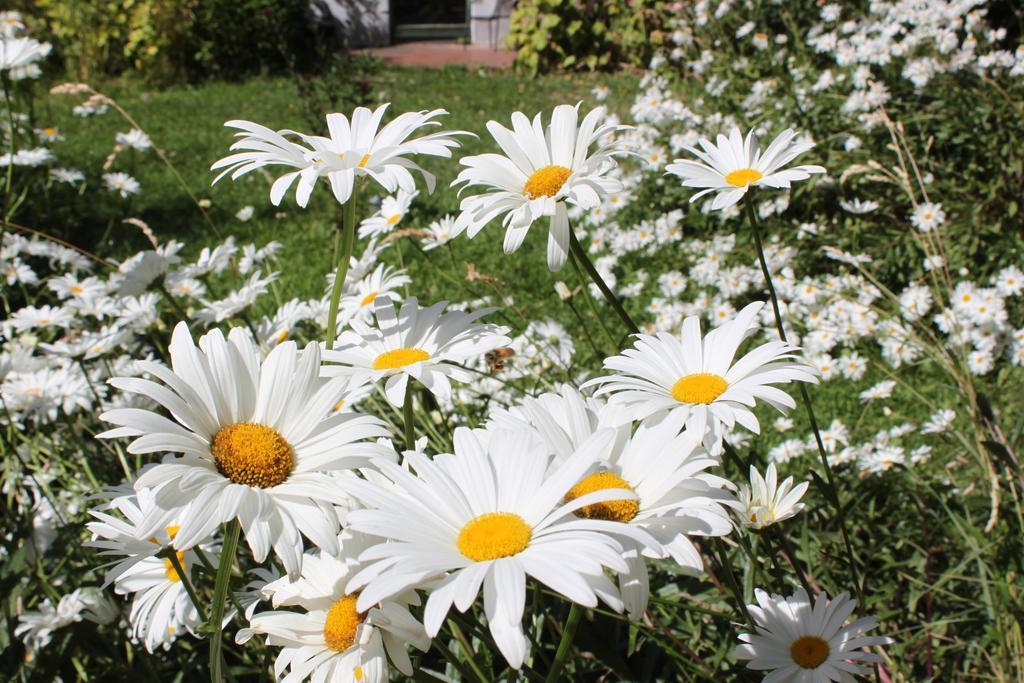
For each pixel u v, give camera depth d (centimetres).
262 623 154
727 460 258
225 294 468
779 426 398
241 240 676
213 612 139
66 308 355
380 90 1091
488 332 197
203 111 1055
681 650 228
